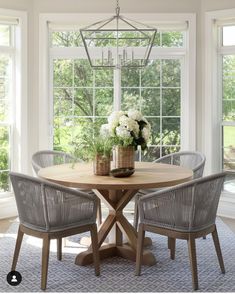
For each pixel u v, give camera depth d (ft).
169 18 17.35
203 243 13.57
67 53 17.72
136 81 18.03
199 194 9.89
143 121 12.30
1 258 12.08
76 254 12.50
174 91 18.01
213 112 17.44
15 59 17.11
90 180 11.02
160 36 17.81
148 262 11.53
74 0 17.31
